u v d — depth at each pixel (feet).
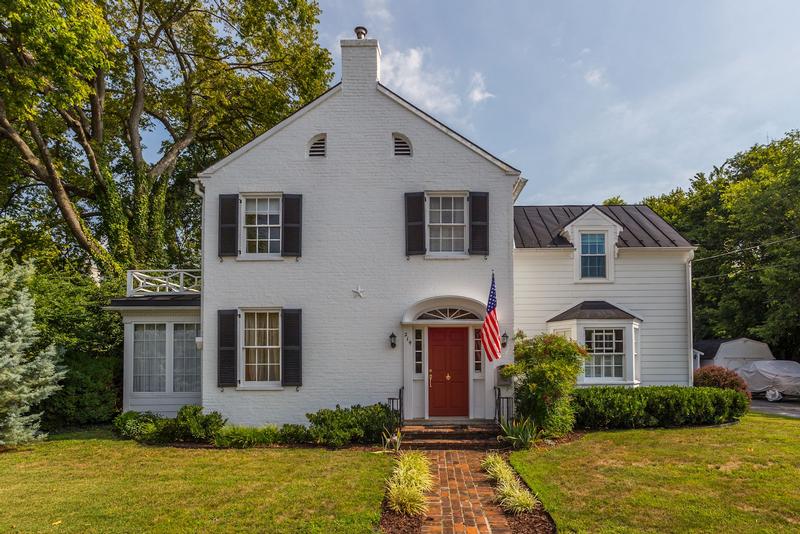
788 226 82.99
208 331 44.55
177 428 39.68
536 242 52.85
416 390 44.37
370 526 22.94
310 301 44.62
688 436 39.37
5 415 38.45
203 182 45.39
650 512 24.40
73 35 48.47
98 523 23.53
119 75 75.36
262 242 45.62
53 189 65.05
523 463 32.55
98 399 47.65
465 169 45.27
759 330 81.76
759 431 41.19
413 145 45.37
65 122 70.13
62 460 35.04
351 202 45.14
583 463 32.45
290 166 45.39
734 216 89.86
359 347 44.34
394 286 44.60
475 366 44.52
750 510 24.61
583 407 42.65
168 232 91.76
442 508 25.85
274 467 32.55
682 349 51.60
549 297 52.06
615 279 52.13
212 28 76.89
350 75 45.83
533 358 41.75
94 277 70.54
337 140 45.50
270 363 44.68
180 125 87.71
